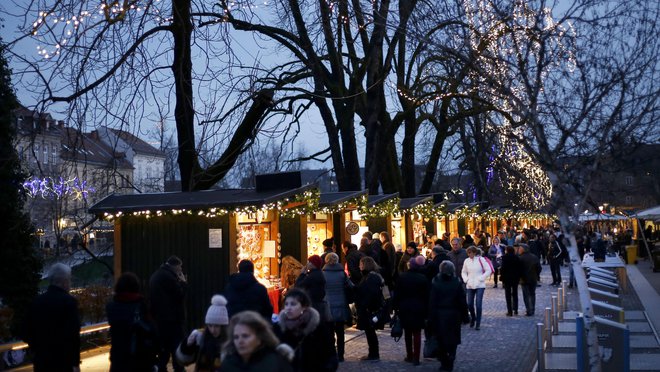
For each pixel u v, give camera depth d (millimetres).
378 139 29078
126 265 16812
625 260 50156
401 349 15523
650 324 18359
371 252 18188
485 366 13516
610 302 16391
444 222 36906
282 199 16641
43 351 8820
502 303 24344
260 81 22438
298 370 7879
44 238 33469
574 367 13055
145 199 17125
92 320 15727
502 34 9992
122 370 9234
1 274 15156
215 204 15906
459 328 12992
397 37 26688
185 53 19531
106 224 29250
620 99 9391
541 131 9195
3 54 14938
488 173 26031
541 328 11805
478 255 18516
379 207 25250
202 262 16375
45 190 23781
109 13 13398
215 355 7906
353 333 17922
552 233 34406
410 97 29641
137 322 9289
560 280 31359
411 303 13617
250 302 9969
